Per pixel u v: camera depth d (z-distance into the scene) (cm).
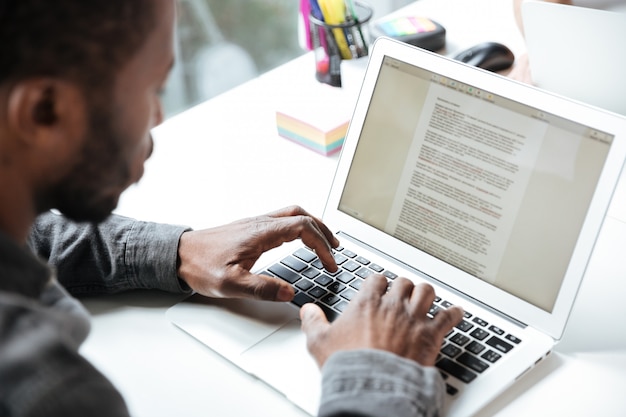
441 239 94
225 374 84
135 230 96
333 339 78
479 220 92
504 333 86
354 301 82
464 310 89
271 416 79
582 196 85
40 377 55
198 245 95
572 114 86
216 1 211
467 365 82
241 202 113
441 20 152
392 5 208
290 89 137
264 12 218
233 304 93
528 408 79
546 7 112
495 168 91
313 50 143
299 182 117
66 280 95
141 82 67
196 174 119
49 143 63
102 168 67
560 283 86
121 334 90
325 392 71
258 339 87
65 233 97
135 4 63
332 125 120
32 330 57
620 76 113
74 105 63
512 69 132
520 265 89
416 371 73
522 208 89
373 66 101
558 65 118
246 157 123
